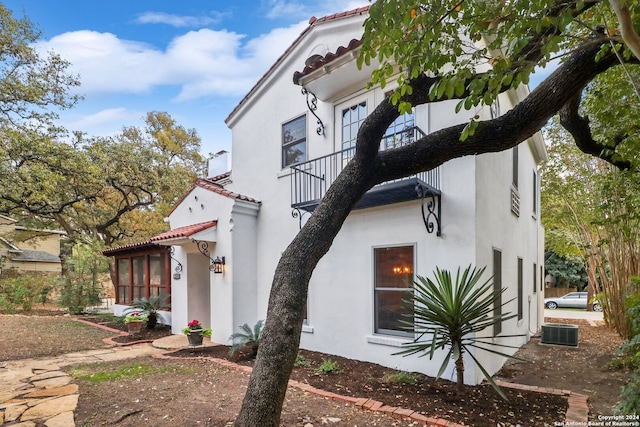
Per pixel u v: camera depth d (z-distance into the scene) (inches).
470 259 207.0
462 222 211.8
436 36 106.0
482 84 98.7
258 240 335.0
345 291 264.1
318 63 253.8
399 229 238.2
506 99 288.7
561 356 288.4
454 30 110.7
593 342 350.0
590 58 109.2
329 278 274.8
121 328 406.3
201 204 357.7
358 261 258.2
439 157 133.1
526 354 295.7
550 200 503.2
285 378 118.6
